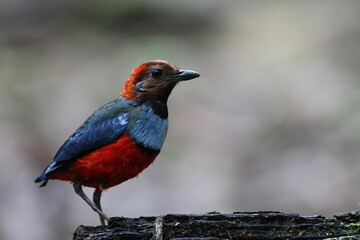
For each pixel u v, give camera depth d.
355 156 14.19
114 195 13.35
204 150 15.15
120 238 6.24
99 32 21.06
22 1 22.73
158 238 6.14
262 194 13.42
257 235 6.18
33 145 15.13
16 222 12.62
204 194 13.45
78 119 16.31
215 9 22.16
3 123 16.02
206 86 17.77
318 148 14.71
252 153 15.01
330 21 20.28
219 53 19.55
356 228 6.18
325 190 13.21
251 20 21.41
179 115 16.48
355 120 15.27
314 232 6.18
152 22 21.48
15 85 17.91
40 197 13.23
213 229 6.18
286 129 15.73
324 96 16.56
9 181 13.73
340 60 18.17
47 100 17.22
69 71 18.77
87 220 12.75
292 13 21.27
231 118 16.34
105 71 18.52
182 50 19.47
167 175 14.13
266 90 17.31
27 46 20.39
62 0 22.56
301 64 18.30
